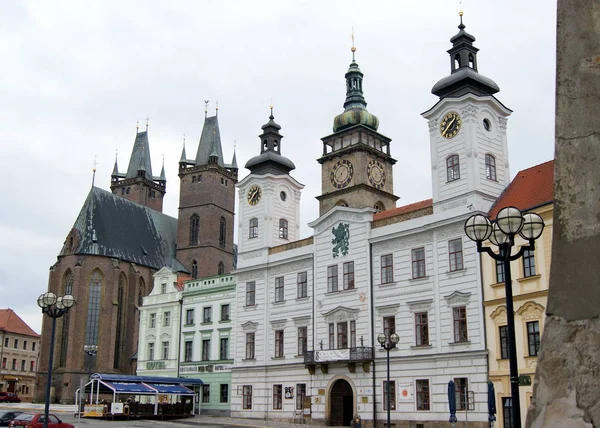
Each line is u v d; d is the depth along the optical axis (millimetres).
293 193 77125
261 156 76250
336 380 60969
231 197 152625
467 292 51438
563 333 6340
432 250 55094
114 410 67000
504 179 55594
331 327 62469
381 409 56156
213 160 146375
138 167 163625
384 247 59250
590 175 6547
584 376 6121
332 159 83250
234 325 74312
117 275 121875
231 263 149375
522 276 47562
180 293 86250
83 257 119688
